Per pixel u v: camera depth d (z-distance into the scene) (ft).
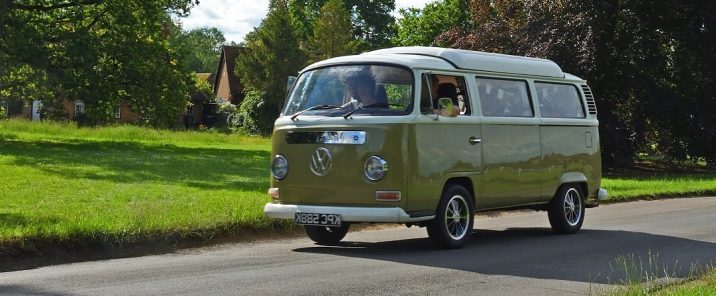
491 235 41.39
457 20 238.48
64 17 120.78
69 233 32.37
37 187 55.21
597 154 44.68
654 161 132.57
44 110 122.93
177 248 35.19
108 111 128.67
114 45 118.93
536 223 47.52
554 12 106.22
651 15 104.32
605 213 54.60
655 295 23.99
